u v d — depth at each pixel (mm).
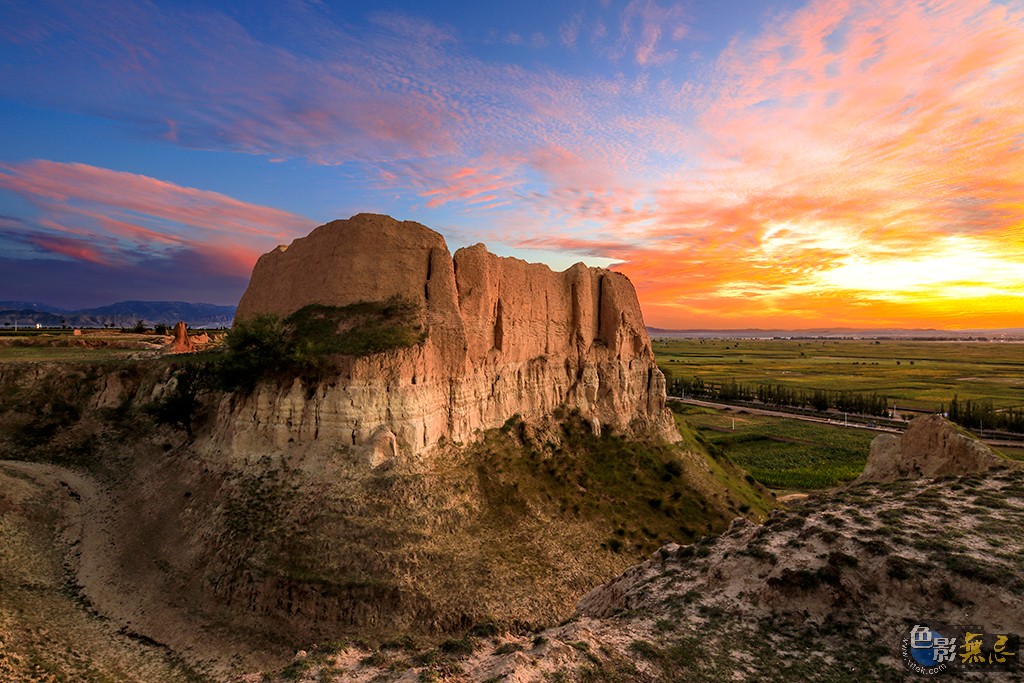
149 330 140375
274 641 26469
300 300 44375
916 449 36844
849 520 23125
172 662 25109
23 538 32281
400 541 30672
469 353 43000
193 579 29828
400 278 41906
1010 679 15133
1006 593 16953
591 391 53969
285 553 29344
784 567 20266
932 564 18688
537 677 15828
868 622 18016
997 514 22719
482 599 29812
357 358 35969
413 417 36812
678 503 45938
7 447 46719
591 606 26406
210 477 35719
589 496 42688
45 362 58250
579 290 55188
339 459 34000
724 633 18750
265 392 37000
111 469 43188
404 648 19750
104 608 28625
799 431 114688
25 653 23625
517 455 43312
